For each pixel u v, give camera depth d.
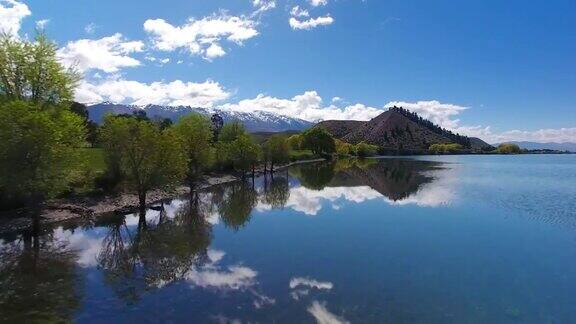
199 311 21.41
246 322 20.00
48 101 39.31
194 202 60.81
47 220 42.75
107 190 55.06
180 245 35.84
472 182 89.06
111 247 35.44
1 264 30.42
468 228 41.88
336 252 32.81
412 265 29.11
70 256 32.56
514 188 76.69
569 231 40.44
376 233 39.72
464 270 28.11
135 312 21.39
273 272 27.77
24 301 23.12
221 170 99.31
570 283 25.52
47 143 34.41
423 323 19.81
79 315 21.12
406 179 98.19
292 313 21.00
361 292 23.88
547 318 20.48
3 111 33.59
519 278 26.39
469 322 20.02
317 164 165.75
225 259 31.16
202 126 76.12
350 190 76.31
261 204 59.69
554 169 131.75
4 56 37.62
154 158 48.91
